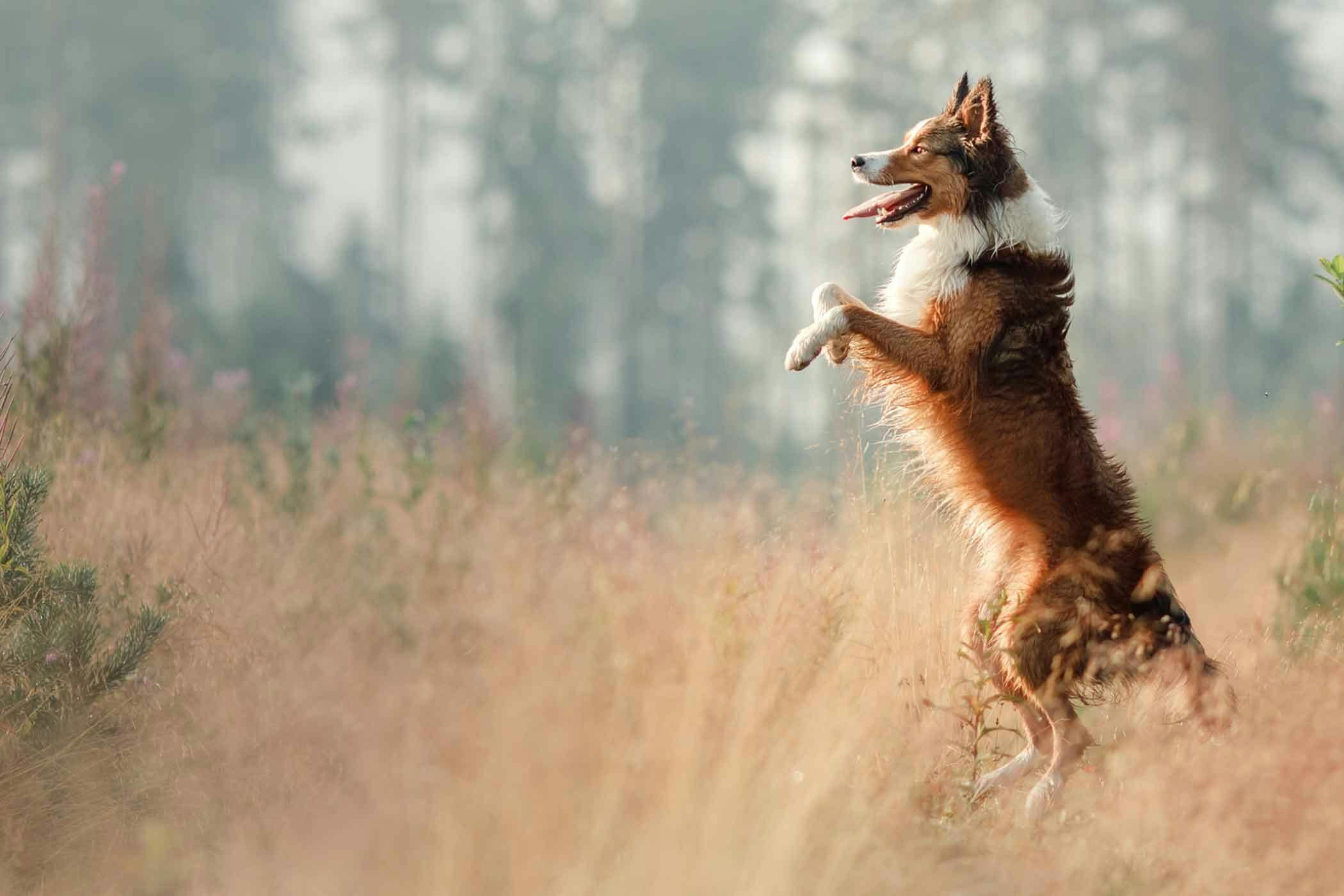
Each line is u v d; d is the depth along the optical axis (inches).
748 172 3129.9
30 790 314.2
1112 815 323.9
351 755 326.0
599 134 3157.0
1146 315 2908.5
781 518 466.3
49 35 2726.4
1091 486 388.8
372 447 590.6
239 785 323.6
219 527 435.2
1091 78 2896.2
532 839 277.9
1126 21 2891.2
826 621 384.8
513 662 354.9
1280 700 345.1
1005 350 411.2
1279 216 3006.9
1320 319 2770.7
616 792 291.6
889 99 2883.9
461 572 473.7
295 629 402.0
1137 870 303.9
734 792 293.9
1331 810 300.8
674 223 3100.4
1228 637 427.2
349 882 276.4
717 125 3053.6
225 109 3004.4
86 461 463.5
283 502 501.4
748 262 3211.1
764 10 3006.9
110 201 607.2
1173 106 2891.2
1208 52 2829.7
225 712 340.8
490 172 3159.5
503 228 3085.6
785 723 332.8
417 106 3216.0
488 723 317.7
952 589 408.2
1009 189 432.5
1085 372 2527.1
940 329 422.9
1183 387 1114.1
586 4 3159.5
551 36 3196.4
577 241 3093.0
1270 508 691.4
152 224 711.1
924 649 393.4
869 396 437.1
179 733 339.0
